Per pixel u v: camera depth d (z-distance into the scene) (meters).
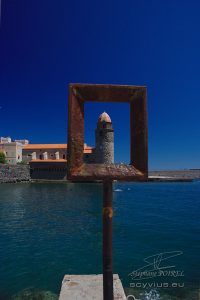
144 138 2.66
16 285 9.55
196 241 15.31
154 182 108.94
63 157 96.56
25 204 35.41
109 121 76.94
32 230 19.16
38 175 87.94
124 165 2.73
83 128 2.68
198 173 132.12
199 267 10.95
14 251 13.72
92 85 2.61
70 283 4.20
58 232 18.50
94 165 2.68
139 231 18.20
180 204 35.19
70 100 2.60
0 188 64.81
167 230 18.53
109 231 2.71
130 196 47.88
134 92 2.68
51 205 34.41
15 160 92.69
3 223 21.94
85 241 15.91
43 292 8.93
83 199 41.75
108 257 2.70
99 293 3.87
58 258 12.58
